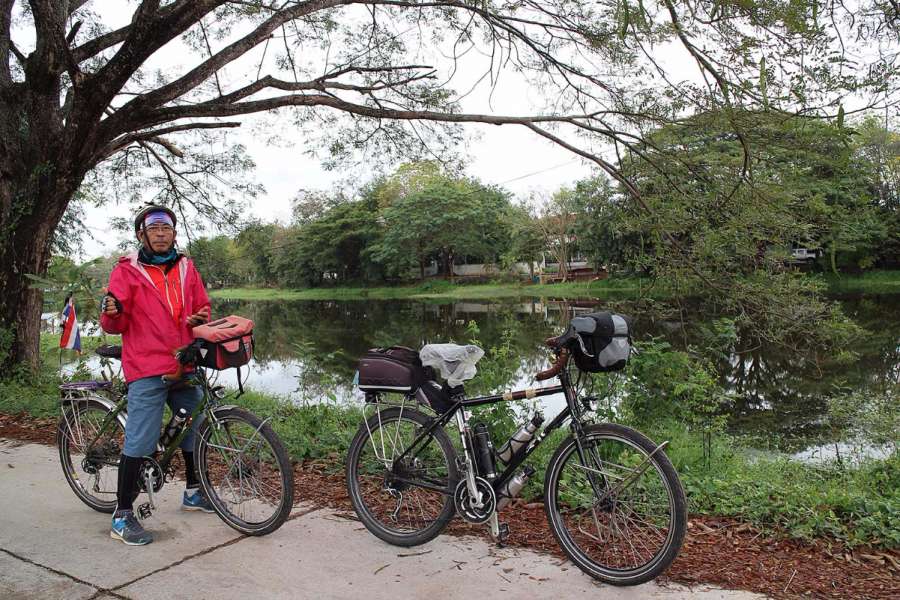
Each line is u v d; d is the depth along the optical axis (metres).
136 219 3.59
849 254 35.81
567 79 7.42
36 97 8.04
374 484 3.83
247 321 3.54
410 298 55.22
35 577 3.05
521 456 3.12
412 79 8.53
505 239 59.78
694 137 6.66
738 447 7.21
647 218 6.88
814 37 5.16
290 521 3.75
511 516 3.77
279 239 77.12
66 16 8.05
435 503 3.49
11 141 8.36
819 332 6.54
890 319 21.53
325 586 2.92
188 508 3.89
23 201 8.17
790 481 5.04
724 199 6.50
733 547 3.30
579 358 2.94
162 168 11.23
